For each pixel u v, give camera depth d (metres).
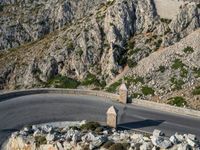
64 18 135.00
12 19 140.12
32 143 51.50
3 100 72.94
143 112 69.12
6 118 65.69
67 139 49.69
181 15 93.50
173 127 62.78
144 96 81.00
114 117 59.97
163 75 84.62
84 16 121.88
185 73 83.19
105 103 73.88
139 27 98.50
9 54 123.88
